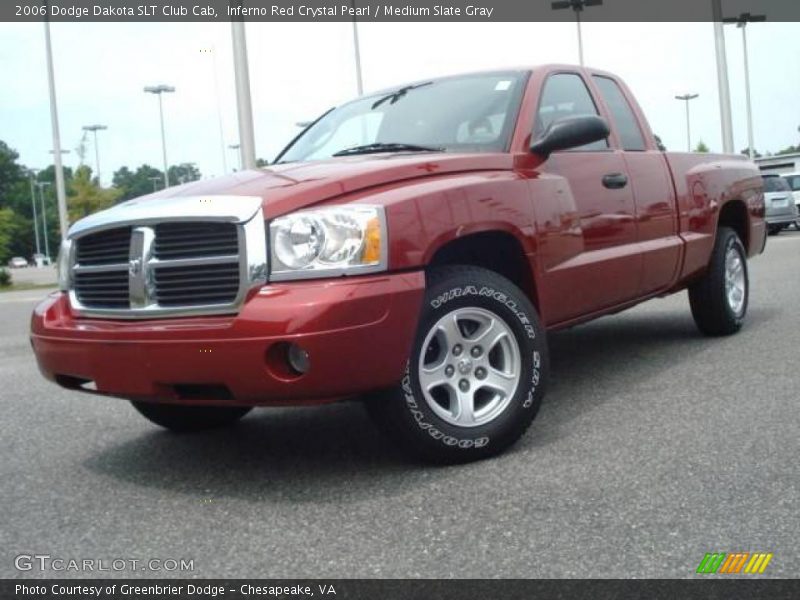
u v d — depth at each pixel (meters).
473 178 4.12
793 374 5.27
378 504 3.46
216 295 3.62
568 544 2.97
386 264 3.59
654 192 5.56
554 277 4.49
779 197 23.59
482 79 5.12
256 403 3.55
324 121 5.66
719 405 4.66
